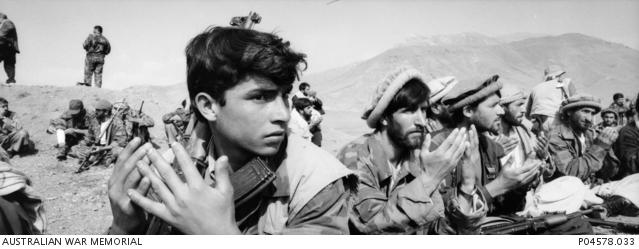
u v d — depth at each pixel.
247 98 1.38
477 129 3.24
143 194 1.25
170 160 1.65
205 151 1.63
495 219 2.99
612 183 5.17
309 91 9.76
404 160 2.68
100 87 14.26
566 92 6.57
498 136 4.15
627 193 4.84
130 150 1.26
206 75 1.40
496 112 3.19
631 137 5.88
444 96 3.34
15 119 9.49
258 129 1.40
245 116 1.39
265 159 1.51
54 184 7.07
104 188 6.91
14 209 2.23
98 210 5.96
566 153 4.68
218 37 1.41
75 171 7.79
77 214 5.73
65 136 8.80
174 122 8.96
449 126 3.37
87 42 14.02
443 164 1.84
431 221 1.83
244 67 1.36
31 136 10.35
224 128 1.44
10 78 13.34
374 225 1.86
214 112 1.45
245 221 1.53
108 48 14.40
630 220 4.60
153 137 10.99
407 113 2.54
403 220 1.82
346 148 2.64
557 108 6.45
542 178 4.50
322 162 1.52
